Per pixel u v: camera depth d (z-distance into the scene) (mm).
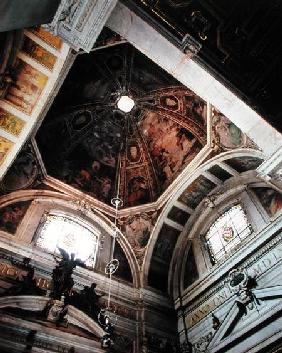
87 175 18328
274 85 9328
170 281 17359
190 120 17484
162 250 18078
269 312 11844
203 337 14141
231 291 14055
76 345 12117
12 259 13359
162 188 18594
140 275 16875
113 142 19297
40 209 16031
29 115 12336
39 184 16734
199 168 17109
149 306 15781
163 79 17484
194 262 17234
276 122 9273
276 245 13336
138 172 19156
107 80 17781
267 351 11258
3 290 12141
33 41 11312
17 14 6203
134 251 17625
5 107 12102
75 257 15438
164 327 15383
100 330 13125
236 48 9195
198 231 18172
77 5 7758
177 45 8633
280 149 8930
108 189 18703
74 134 18203
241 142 15320
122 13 8336
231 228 16312
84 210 17469
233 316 13117
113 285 15609
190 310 15711
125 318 14789
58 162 17609
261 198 15688
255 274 13492
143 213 18391
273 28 8953
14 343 10945
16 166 15789
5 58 10836
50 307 12422
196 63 8906
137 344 14109
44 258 14055
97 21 8102
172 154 18438
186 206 18250
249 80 9375
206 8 8859
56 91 14047
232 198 17266
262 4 8844
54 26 7859
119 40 14805
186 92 17125
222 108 9570
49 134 17328
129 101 18406
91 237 16938
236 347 12344
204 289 15406
